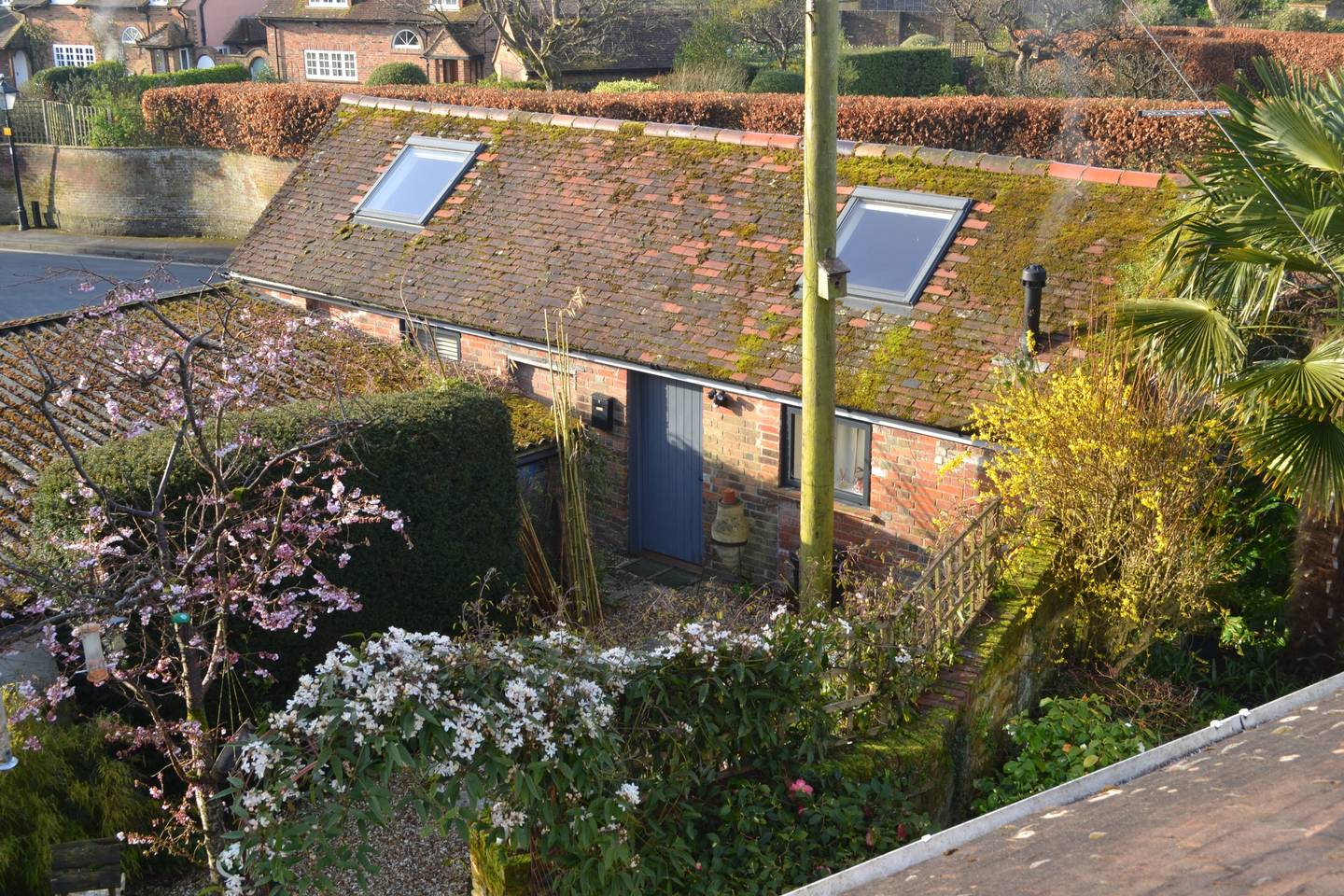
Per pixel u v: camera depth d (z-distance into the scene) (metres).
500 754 5.88
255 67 44.91
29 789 7.91
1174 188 11.73
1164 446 9.05
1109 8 28.31
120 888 7.38
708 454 12.98
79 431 11.32
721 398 12.54
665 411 13.38
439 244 15.19
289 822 5.64
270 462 7.71
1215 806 2.88
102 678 6.65
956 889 2.69
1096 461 9.02
